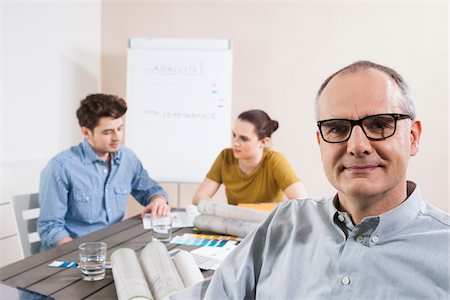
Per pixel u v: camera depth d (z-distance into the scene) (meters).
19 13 2.73
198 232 1.78
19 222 1.97
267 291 0.97
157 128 3.23
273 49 3.33
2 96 2.62
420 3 3.07
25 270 1.32
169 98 3.22
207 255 1.45
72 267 1.35
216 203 1.80
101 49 3.62
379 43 3.16
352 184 0.83
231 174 2.39
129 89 3.24
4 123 2.64
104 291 1.17
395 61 3.14
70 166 2.06
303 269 0.94
